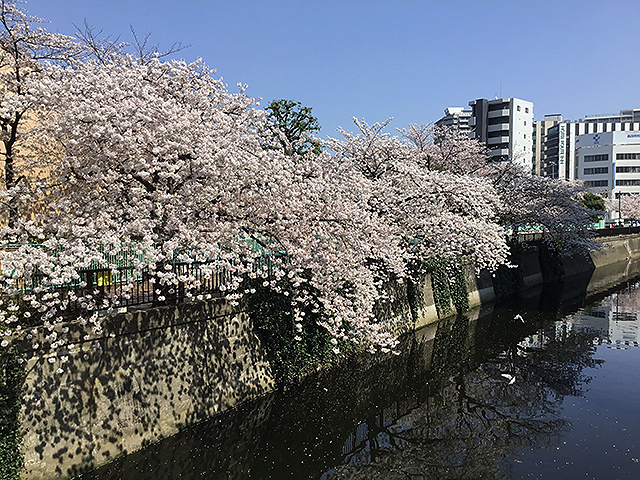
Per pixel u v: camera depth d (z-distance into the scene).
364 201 13.48
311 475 9.77
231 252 10.16
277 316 13.62
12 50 10.89
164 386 10.45
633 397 14.51
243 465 9.98
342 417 12.68
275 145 12.17
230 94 11.89
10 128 11.55
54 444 8.38
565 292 32.78
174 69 11.05
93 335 9.08
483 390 15.12
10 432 7.79
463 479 9.93
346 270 12.09
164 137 9.37
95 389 9.14
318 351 14.86
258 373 13.01
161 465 9.58
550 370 16.95
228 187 10.13
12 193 8.96
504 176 32.66
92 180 8.95
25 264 7.72
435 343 20.16
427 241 19.77
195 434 10.65
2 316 7.66
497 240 20.78
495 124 66.94
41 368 8.34
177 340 10.93
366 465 10.47
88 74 9.71
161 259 8.53
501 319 24.48
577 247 36.88
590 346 19.92
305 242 11.34
